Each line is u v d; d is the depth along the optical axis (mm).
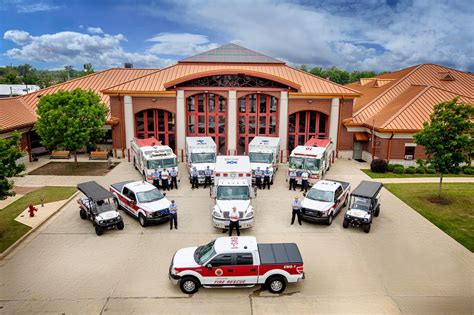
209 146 29078
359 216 18984
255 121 35406
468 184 27922
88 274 14977
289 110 34906
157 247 17375
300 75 38125
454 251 17141
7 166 17000
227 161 24062
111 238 18297
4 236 18188
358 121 36156
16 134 17484
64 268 15438
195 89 34000
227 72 33594
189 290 13594
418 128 31219
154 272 15148
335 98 34531
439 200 23938
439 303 13180
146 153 26766
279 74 38062
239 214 18734
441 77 43812
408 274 15109
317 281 14531
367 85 53375
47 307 12867
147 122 35594
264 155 28797
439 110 23141
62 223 20156
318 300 13305
